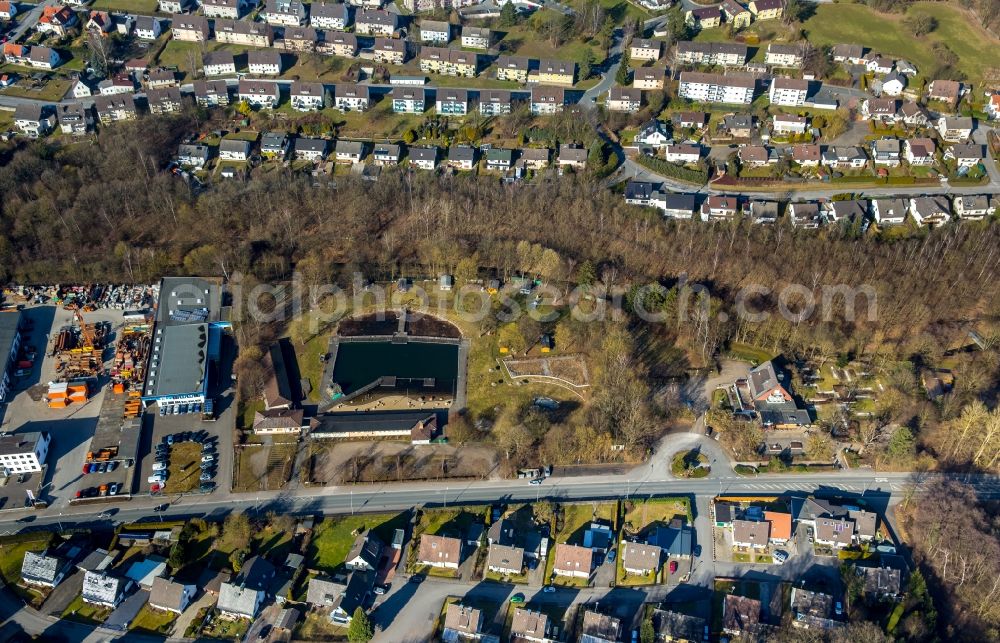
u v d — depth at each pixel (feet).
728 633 625.41
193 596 654.94
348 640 624.18
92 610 644.27
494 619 640.58
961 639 628.69
